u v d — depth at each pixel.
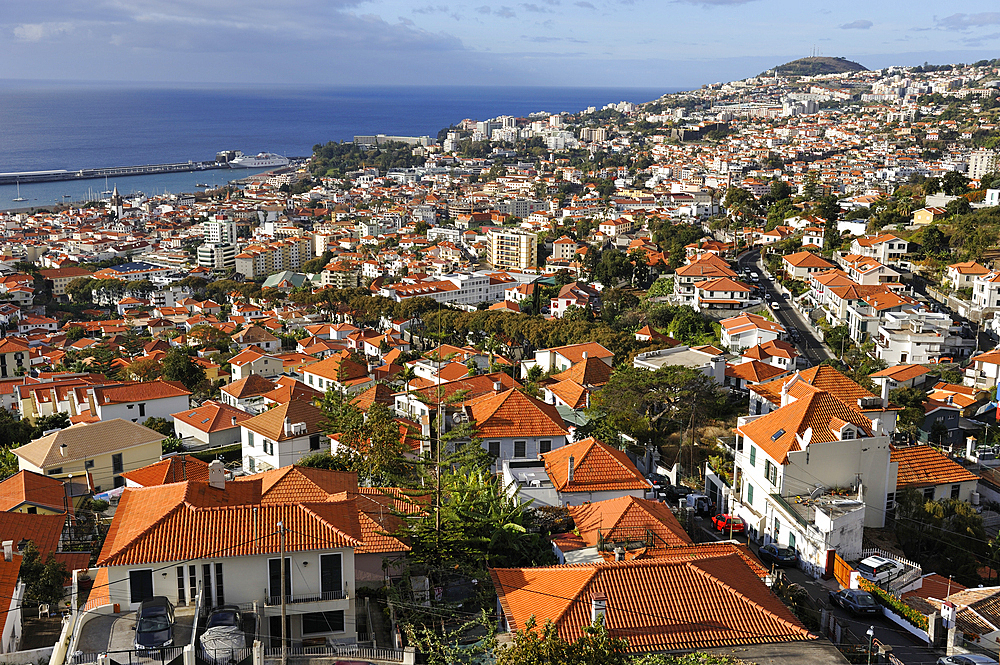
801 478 61.41
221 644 37.53
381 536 49.44
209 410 106.62
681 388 90.81
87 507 77.38
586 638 34.84
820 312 168.00
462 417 73.69
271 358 157.25
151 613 38.53
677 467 75.81
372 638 42.62
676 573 41.34
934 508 62.69
